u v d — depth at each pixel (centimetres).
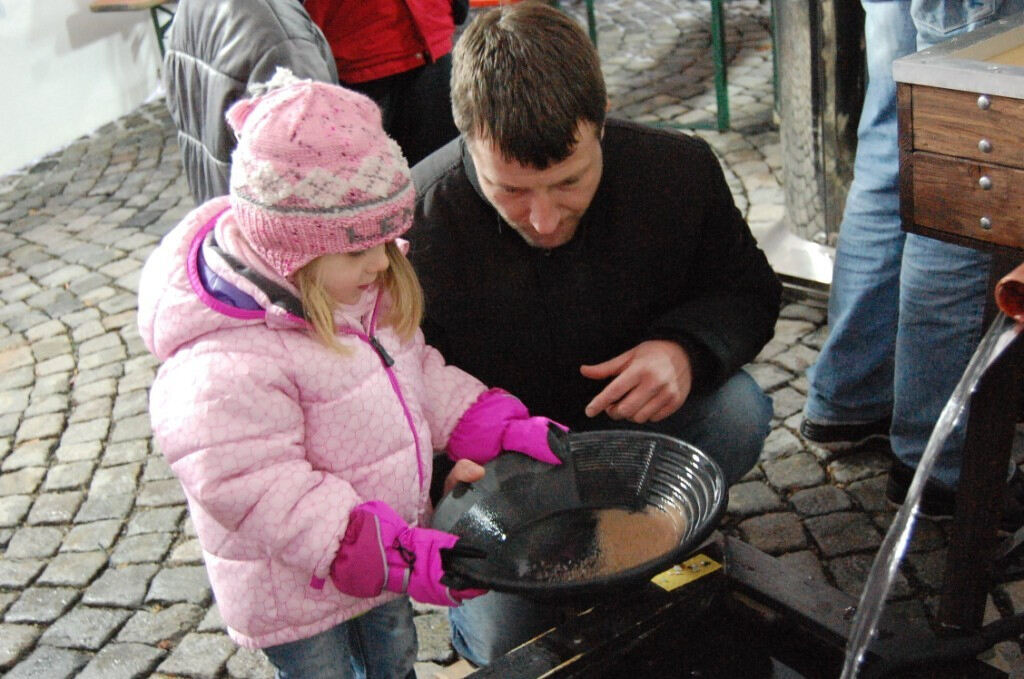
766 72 583
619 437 190
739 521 280
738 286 220
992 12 205
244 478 162
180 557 301
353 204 157
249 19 230
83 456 353
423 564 162
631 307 213
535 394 221
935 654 172
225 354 164
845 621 178
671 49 645
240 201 161
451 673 226
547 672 176
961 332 236
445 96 342
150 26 707
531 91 165
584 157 174
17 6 618
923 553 256
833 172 360
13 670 270
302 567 166
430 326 209
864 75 343
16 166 622
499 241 203
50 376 403
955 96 181
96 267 484
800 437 306
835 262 281
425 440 185
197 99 245
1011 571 192
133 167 598
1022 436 277
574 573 171
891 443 267
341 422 172
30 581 300
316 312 164
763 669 181
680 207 206
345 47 322
